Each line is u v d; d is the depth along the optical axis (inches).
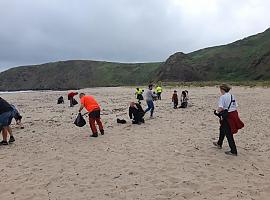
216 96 1408.7
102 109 987.9
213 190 292.7
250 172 339.0
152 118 724.7
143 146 455.2
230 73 4687.5
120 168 358.9
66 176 339.6
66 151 446.0
